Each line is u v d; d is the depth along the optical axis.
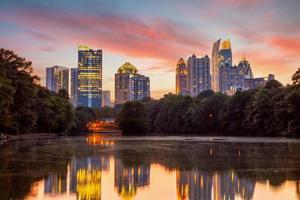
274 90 157.25
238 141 105.00
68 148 74.31
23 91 121.00
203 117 193.25
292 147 74.69
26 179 32.22
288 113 138.12
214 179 32.94
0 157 52.53
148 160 49.31
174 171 38.31
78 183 31.08
